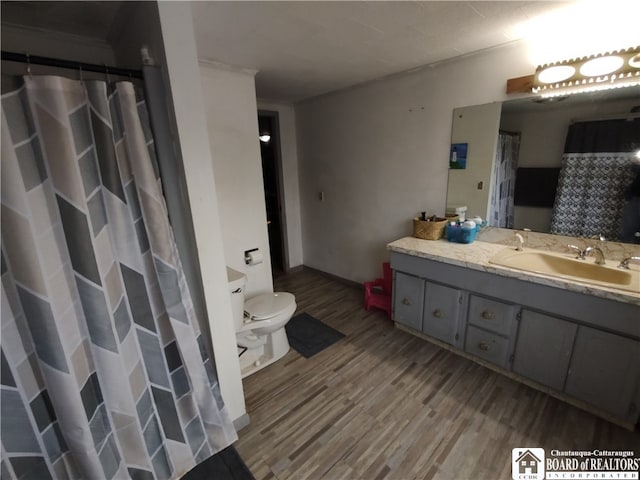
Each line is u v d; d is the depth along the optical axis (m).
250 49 1.89
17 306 1.00
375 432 1.63
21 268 0.96
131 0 1.28
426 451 1.51
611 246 1.79
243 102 2.39
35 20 1.43
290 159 3.75
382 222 3.06
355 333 2.61
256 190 2.61
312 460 1.49
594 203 1.82
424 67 2.35
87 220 1.06
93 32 1.61
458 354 2.25
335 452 1.53
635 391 1.48
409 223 2.83
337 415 1.75
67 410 1.06
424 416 1.72
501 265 1.84
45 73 1.59
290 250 4.05
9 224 0.93
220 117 2.29
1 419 1.00
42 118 0.97
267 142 3.84
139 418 1.30
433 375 2.04
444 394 1.87
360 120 2.96
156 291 1.31
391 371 2.11
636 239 1.71
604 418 1.64
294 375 2.12
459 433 1.60
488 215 2.27
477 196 2.31
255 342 2.17
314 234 3.91
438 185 2.53
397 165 2.78
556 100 1.84
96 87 1.06
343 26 1.60
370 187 3.07
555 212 1.96
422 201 2.67
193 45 1.24
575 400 1.72
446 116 2.35
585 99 1.74
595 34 1.62
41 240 1.00
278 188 3.80
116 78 1.67
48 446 1.12
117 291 1.18
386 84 2.66
